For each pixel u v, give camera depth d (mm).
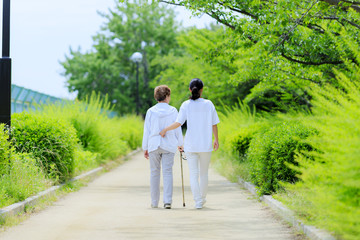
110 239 7578
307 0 13727
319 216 7289
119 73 81750
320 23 14328
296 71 15273
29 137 14164
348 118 6719
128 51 81938
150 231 8156
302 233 7781
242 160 17891
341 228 6137
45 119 14727
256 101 29219
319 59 14766
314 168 7180
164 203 10773
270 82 17406
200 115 10773
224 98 33719
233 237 7688
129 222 8992
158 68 80875
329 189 6742
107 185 15617
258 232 8070
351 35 13734
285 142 10789
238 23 14664
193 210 10445
